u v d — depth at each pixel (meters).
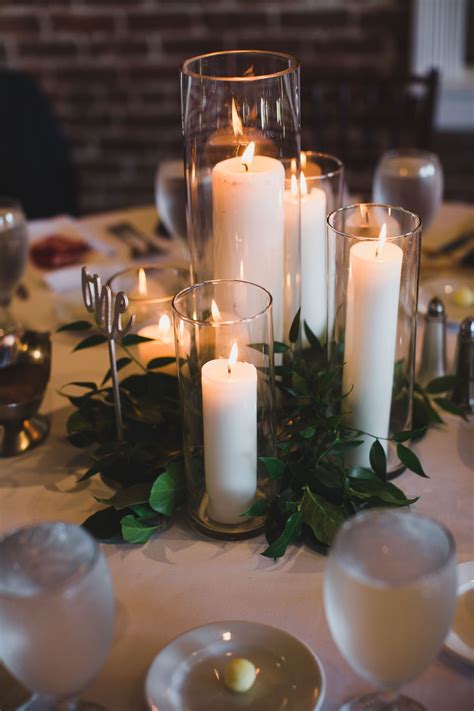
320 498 0.76
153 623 0.71
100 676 0.66
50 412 1.00
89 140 2.88
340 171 0.96
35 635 0.54
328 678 0.65
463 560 0.75
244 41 2.62
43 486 0.88
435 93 1.81
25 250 1.17
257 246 0.82
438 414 0.96
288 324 0.90
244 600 0.73
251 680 0.63
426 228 1.31
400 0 2.49
